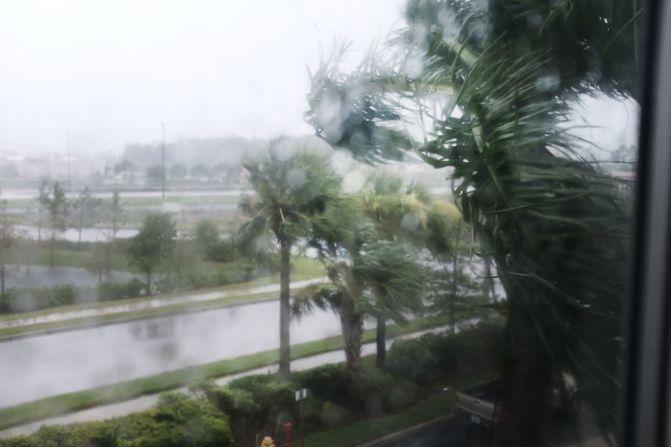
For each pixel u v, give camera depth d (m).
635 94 2.92
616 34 3.04
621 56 3.07
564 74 3.29
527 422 3.33
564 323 3.21
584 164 3.17
